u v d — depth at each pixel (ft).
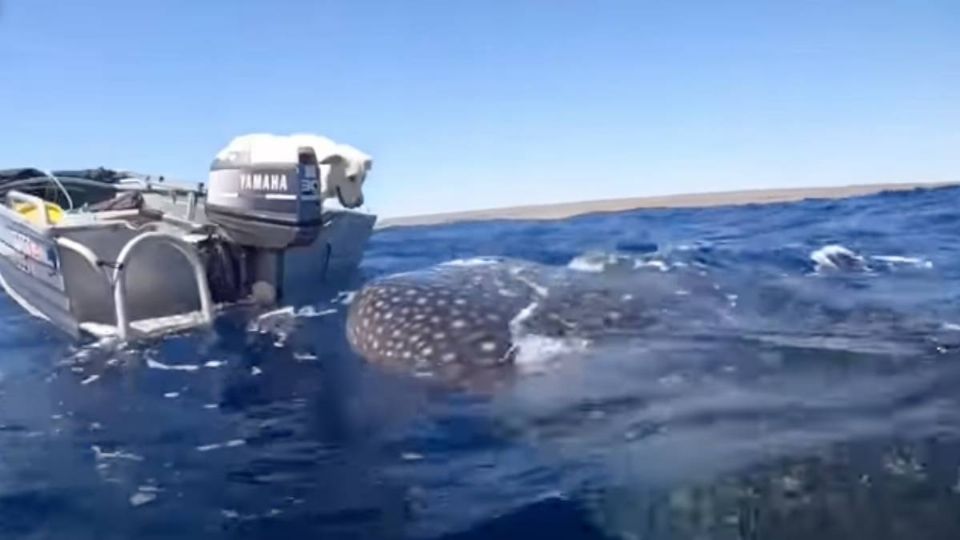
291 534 9.75
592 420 11.47
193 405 14.99
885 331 14.03
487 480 10.62
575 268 17.90
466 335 13.84
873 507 8.48
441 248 43.14
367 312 15.48
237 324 20.95
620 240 41.11
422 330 14.26
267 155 21.22
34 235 21.33
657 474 9.89
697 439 10.47
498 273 16.67
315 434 12.89
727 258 25.02
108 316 21.07
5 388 16.71
